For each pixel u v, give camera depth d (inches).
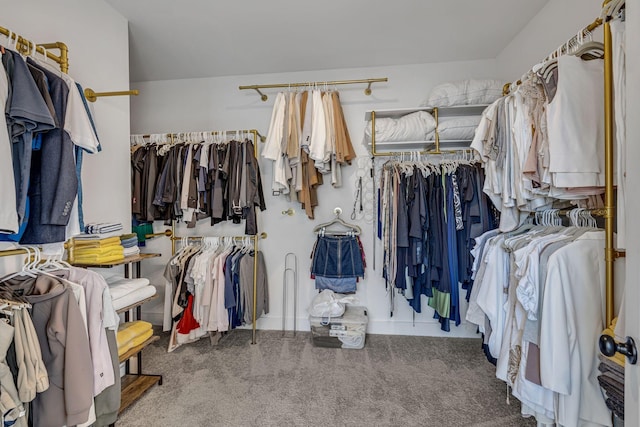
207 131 120.3
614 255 44.5
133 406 70.1
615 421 46.8
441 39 95.8
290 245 117.0
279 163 100.0
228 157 101.7
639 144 24.1
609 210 44.4
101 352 51.7
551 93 50.6
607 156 44.1
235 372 85.0
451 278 91.3
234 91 119.6
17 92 41.6
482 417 66.2
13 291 47.1
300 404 70.8
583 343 47.8
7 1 55.3
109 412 55.6
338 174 107.7
